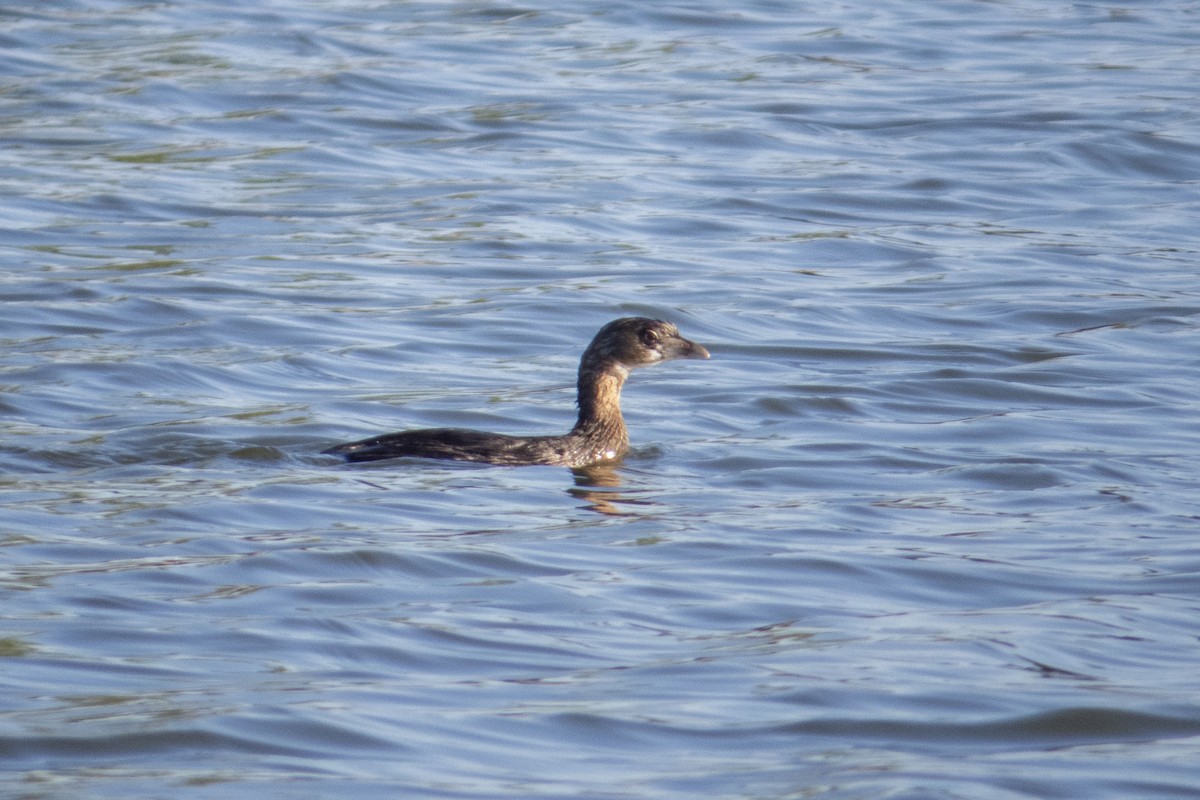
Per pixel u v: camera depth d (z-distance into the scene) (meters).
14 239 22.36
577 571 11.15
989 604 10.66
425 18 37.69
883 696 8.95
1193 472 14.05
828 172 26.72
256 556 11.22
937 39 36.12
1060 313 19.88
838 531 12.24
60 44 34.19
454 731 8.34
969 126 29.28
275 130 28.64
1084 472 13.99
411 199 24.98
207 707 8.48
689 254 22.55
